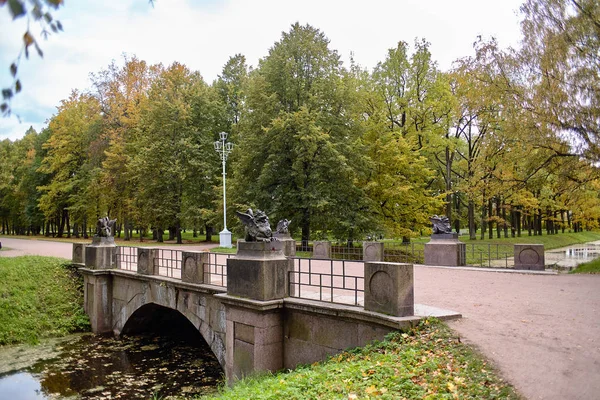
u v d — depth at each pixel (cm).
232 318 1123
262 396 711
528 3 1873
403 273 852
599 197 3412
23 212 6112
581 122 1717
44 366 1484
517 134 1952
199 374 1403
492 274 1576
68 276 2198
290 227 3003
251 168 3166
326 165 2859
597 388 566
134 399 1198
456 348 738
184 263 1477
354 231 2998
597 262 1773
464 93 2475
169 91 4259
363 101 3353
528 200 3366
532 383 593
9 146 6253
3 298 1934
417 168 3100
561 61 1764
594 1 1694
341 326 944
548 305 1020
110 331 1959
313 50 3164
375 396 602
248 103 3200
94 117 4631
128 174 4141
